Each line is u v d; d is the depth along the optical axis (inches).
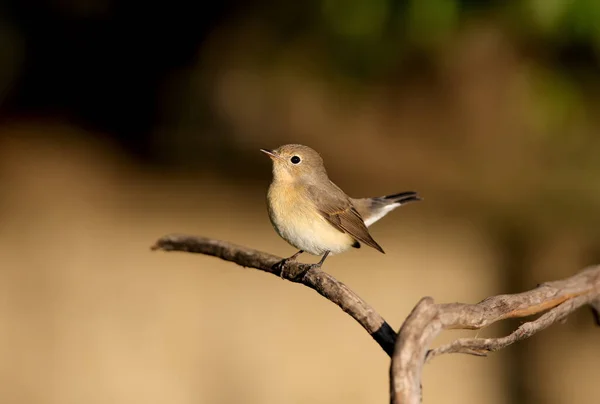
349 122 591.5
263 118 609.9
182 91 638.5
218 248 211.5
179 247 217.0
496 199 542.3
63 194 579.5
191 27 633.0
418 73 572.7
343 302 160.2
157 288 505.4
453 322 134.6
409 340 129.0
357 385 471.8
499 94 551.8
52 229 547.2
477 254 514.0
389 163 569.0
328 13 427.8
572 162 539.2
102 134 643.5
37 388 495.5
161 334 495.2
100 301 513.0
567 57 433.7
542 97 438.6
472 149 566.9
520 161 554.6
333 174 559.8
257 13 578.6
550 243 520.4
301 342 480.1
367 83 539.5
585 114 449.4
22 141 630.5
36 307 516.1
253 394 477.7
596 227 522.9
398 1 396.5
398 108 583.5
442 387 480.1
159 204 563.8
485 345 140.9
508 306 149.4
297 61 566.9
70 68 664.4
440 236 519.8
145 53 651.5
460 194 546.6
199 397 482.9
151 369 488.1
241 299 493.4
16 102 658.8
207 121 628.4
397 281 498.9
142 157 619.8
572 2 366.3
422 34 410.6
